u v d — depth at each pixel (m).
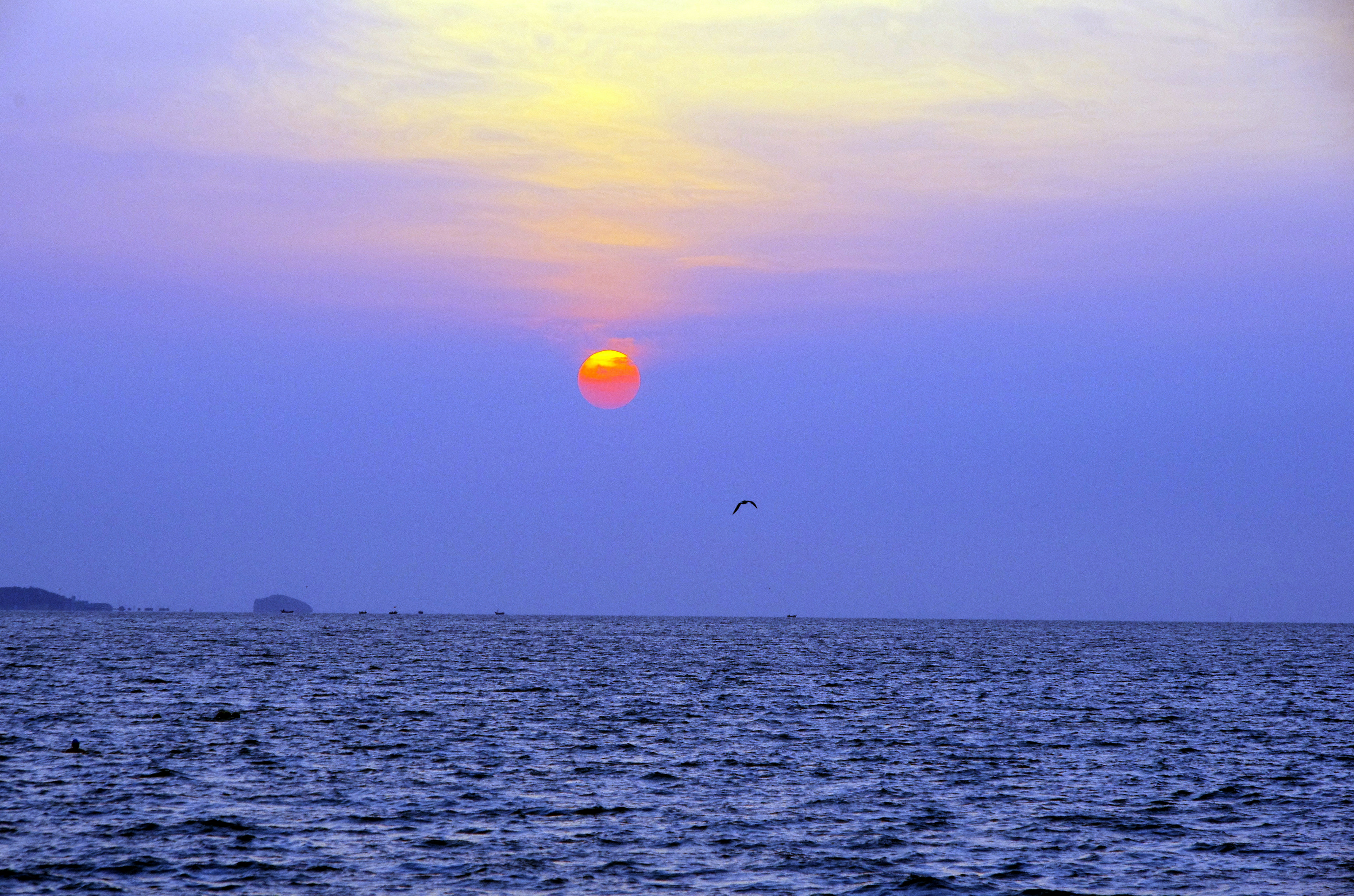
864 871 74.62
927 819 88.62
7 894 67.12
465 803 91.50
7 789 92.06
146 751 111.81
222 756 110.38
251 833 80.94
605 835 82.25
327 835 80.94
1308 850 80.44
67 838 78.31
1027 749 123.19
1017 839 82.75
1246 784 103.38
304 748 116.50
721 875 73.31
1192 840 83.00
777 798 95.38
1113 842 82.25
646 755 116.06
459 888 69.81
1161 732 138.75
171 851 76.06
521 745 120.88
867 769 109.38
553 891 69.62
